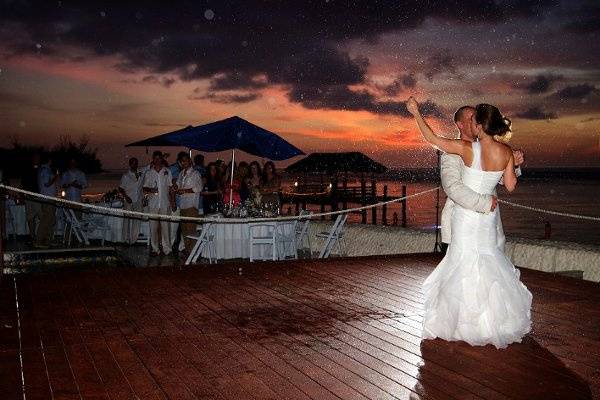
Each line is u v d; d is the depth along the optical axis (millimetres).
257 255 10406
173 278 7480
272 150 10883
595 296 6387
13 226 14102
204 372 4055
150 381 3877
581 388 3797
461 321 4688
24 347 4590
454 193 4598
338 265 8445
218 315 5613
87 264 11398
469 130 4750
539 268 8281
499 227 4848
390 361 4301
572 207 63969
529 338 4887
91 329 5102
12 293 6543
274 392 3703
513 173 4680
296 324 5297
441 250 9445
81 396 3617
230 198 11570
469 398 3627
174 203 11742
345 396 3646
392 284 7105
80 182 13492
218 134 10805
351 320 5449
